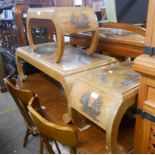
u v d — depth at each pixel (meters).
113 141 0.64
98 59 1.03
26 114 1.14
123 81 0.73
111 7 1.12
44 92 1.27
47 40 1.78
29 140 1.60
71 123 0.89
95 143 0.80
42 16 0.95
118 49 1.08
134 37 1.07
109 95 0.65
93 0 2.10
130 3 1.09
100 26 1.24
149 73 0.59
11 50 2.31
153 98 0.63
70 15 0.91
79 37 1.31
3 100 2.31
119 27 1.16
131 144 0.80
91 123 0.89
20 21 1.92
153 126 0.66
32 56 1.11
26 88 1.32
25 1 2.92
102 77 0.78
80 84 0.77
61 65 0.93
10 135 1.70
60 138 0.68
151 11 0.56
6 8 2.67
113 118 0.61
